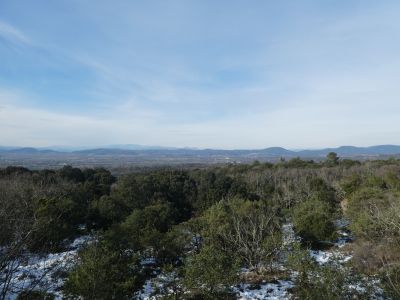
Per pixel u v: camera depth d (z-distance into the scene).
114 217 29.28
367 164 60.84
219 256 14.98
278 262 18.83
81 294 12.69
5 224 6.34
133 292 15.22
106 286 12.85
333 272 12.54
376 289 12.64
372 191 29.36
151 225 23.22
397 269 12.90
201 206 35.09
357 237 22.88
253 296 15.16
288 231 24.08
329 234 23.38
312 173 54.53
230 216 22.19
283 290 15.70
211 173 45.28
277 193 38.06
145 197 35.56
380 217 20.70
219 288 14.73
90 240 21.34
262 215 21.83
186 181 41.34
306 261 15.09
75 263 15.13
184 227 21.88
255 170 62.81
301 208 27.03
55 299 12.28
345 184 36.97
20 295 7.10
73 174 47.91
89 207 30.12
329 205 30.33
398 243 18.14
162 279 15.62
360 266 16.02
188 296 15.23
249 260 18.80
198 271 14.31
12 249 5.86
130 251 19.39
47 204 22.89
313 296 11.84
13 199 23.86
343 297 11.77
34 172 48.06
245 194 37.78
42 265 15.98
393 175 38.47
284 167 64.50
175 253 19.73
